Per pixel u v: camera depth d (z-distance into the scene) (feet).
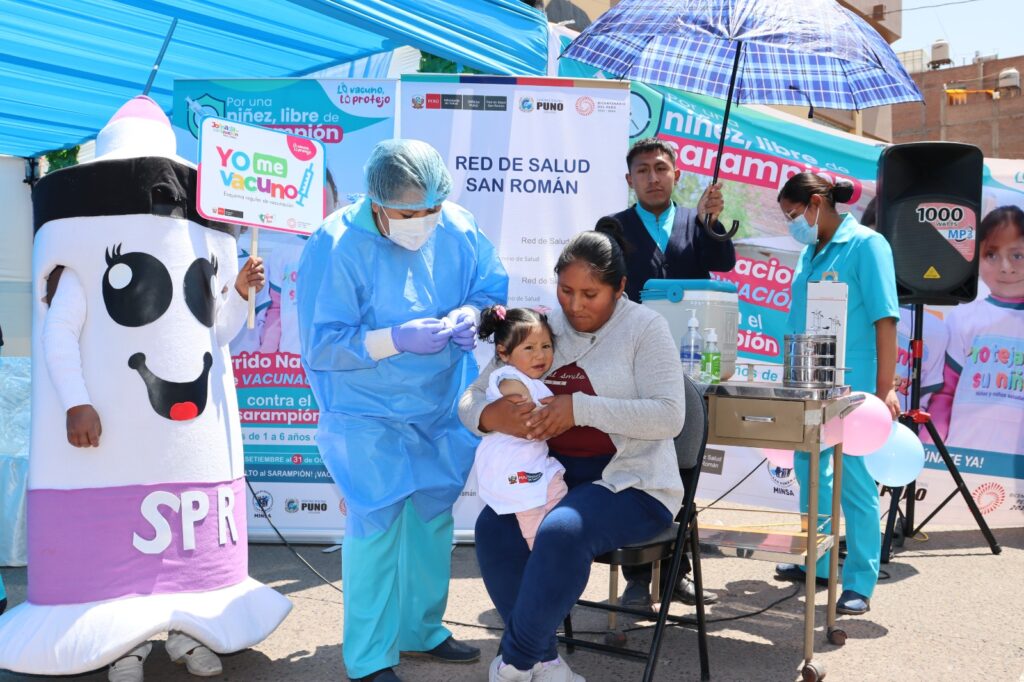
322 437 10.46
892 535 16.83
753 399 10.60
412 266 10.33
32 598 10.13
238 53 18.81
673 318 11.97
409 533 10.92
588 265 9.23
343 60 19.60
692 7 12.46
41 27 16.60
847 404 11.35
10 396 16.26
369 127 16.70
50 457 10.03
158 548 10.05
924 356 19.75
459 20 16.05
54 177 10.35
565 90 16.29
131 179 10.22
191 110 16.75
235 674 10.73
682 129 19.98
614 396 9.52
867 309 13.35
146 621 9.71
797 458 13.80
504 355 9.72
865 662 11.09
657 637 9.82
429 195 9.53
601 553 9.18
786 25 11.98
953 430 19.58
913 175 17.17
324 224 10.52
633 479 9.27
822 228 13.76
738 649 11.59
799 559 10.41
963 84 93.04
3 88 19.94
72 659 9.47
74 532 9.89
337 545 17.02
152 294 10.17
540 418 9.11
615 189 16.34
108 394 10.00
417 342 9.61
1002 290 19.35
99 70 19.17
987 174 19.53
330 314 9.96
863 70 14.15
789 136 19.89
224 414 10.88
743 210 19.94
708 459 19.90
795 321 14.12
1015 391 19.34
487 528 9.61
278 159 10.73
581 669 10.89
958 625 12.60
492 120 16.25
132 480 9.99
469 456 10.95
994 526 19.47
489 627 12.54
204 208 9.99
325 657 11.31
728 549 10.71
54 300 10.14
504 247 16.35
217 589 10.56
